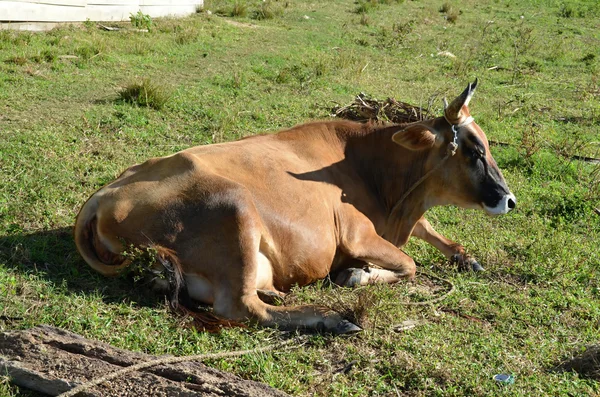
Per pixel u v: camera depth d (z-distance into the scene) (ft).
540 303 19.29
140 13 53.52
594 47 67.26
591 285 21.04
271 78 43.04
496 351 16.30
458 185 21.13
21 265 17.76
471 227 24.79
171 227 16.76
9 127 28.22
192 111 33.71
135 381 13.20
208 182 17.03
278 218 17.79
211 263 16.62
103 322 15.60
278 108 36.40
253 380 14.19
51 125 29.14
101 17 52.08
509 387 14.79
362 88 43.09
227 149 18.94
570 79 53.16
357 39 60.64
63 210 21.58
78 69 39.14
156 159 18.30
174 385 13.08
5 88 33.45
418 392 14.48
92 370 13.39
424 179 21.30
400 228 21.83
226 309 16.52
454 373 15.07
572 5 90.63
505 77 52.42
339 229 19.42
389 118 36.14
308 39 58.13
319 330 16.42
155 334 15.48
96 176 24.47
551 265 21.65
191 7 61.87
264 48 52.31
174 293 16.42
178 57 45.85
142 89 33.68
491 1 91.76
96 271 17.78
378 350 16.07
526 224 25.40
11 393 13.01
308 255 18.28
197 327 15.90
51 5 47.62
